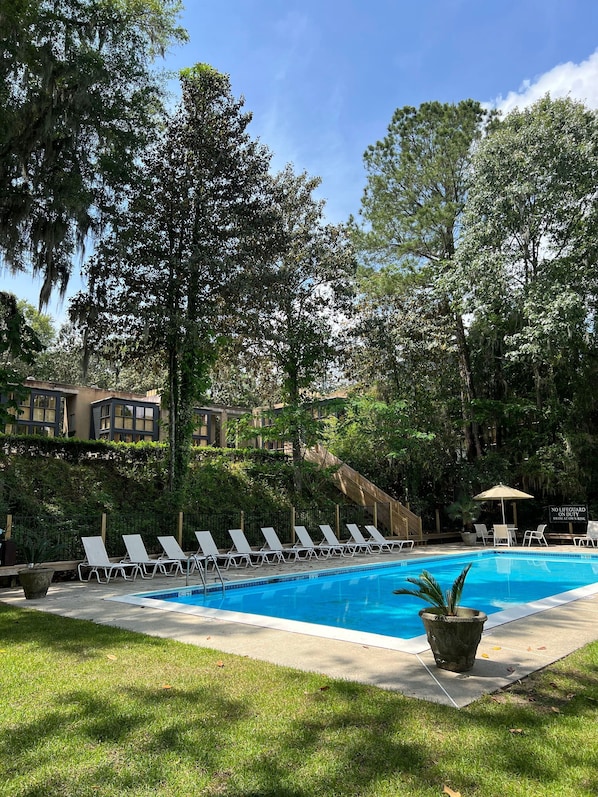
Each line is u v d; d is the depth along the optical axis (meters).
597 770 2.65
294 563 13.88
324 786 2.53
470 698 3.62
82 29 11.87
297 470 17.81
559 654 4.71
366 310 20.52
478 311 19.44
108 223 13.23
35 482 13.14
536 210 18.14
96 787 2.53
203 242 14.84
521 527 20.69
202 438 25.34
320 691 3.77
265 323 17.61
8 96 10.62
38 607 7.34
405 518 18.11
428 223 20.75
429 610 4.55
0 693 3.76
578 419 19.22
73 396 23.78
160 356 15.62
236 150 15.47
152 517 12.98
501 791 2.47
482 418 20.39
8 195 10.79
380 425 19.41
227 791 2.49
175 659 4.58
